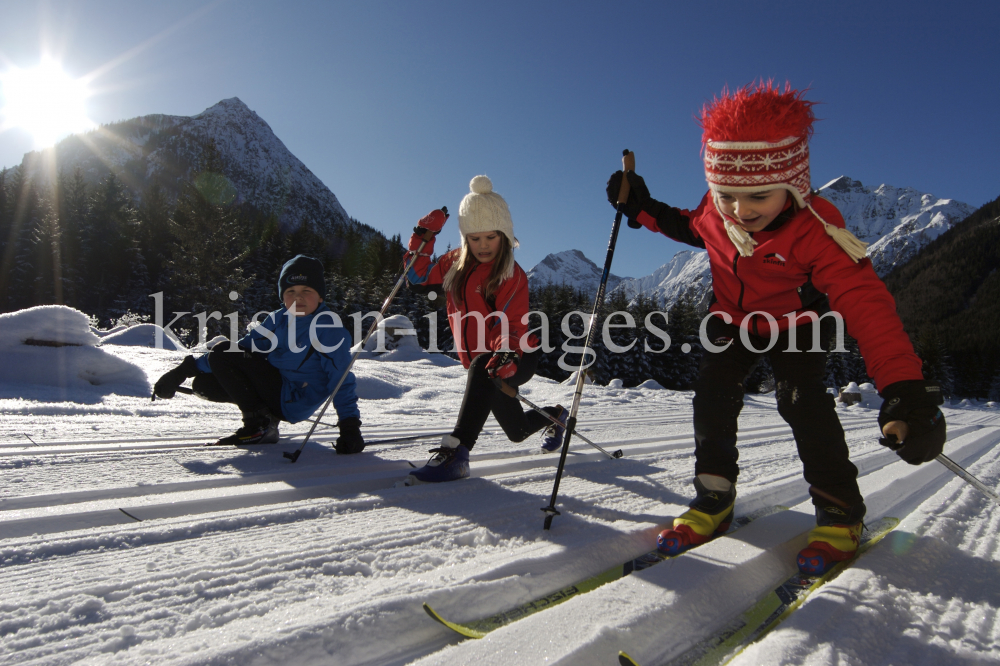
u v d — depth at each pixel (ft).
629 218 7.39
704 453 5.85
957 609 4.24
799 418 5.54
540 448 11.23
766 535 5.69
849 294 5.04
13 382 15.79
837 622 3.80
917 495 8.12
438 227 9.77
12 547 4.65
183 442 9.99
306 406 10.12
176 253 123.44
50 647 3.22
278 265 183.32
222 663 3.05
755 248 5.46
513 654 3.15
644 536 5.74
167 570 4.37
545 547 5.08
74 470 7.39
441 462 7.72
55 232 162.50
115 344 28.76
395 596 3.83
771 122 4.83
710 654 3.63
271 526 5.57
